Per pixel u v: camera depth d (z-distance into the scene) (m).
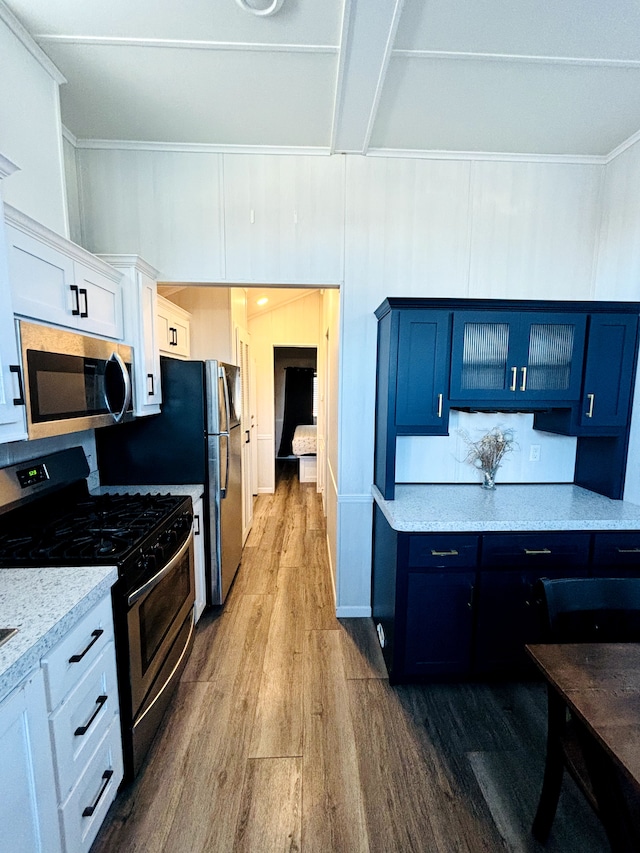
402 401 2.10
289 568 3.37
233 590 2.99
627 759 0.83
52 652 1.05
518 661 2.00
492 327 2.06
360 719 1.82
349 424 2.52
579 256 2.42
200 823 1.39
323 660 2.22
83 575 1.29
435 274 2.40
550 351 2.08
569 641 1.31
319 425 5.61
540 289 2.43
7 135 1.47
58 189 1.75
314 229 2.35
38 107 1.62
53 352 1.41
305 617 2.64
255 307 4.96
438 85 1.76
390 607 2.08
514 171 2.36
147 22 1.45
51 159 1.71
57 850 1.07
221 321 3.59
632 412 2.15
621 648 1.20
